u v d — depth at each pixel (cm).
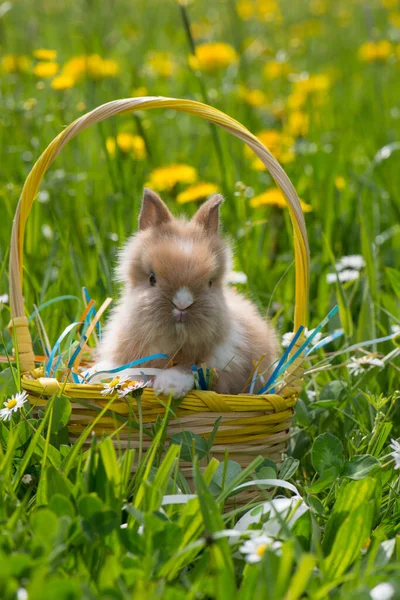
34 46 1102
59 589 259
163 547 307
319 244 704
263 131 805
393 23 1238
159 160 827
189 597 273
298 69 1227
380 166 795
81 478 336
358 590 269
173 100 421
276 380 440
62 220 674
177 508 345
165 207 444
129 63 1089
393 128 961
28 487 370
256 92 930
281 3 1552
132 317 411
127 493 361
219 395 389
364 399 479
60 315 555
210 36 1197
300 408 461
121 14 1350
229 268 444
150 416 389
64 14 1331
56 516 297
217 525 312
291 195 426
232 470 369
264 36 1275
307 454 456
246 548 294
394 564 302
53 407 383
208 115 427
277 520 329
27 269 575
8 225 643
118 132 789
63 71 798
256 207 743
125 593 265
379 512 363
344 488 349
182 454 377
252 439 400
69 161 788
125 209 684
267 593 268
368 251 598
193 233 432
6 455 344
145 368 403
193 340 400
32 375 412
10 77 960
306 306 435
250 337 452
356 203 721
